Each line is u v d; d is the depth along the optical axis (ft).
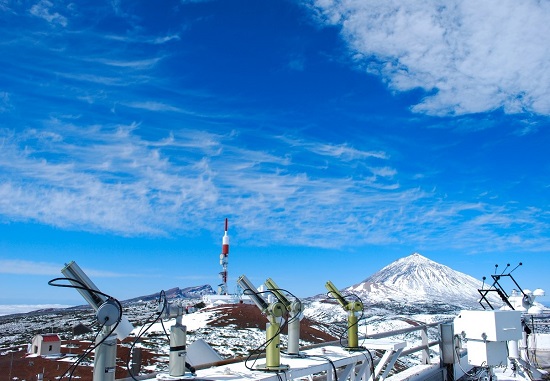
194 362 17.58
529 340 34.60
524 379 30.12
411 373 27.73
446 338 31.45
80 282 13.46
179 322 15.69
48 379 36.35
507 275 31.58
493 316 24.29
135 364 14.83
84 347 53.36
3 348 64.34
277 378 16.28
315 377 23.58
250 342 84.07
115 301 13.32
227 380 15.24
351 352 22.26
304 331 76.95
